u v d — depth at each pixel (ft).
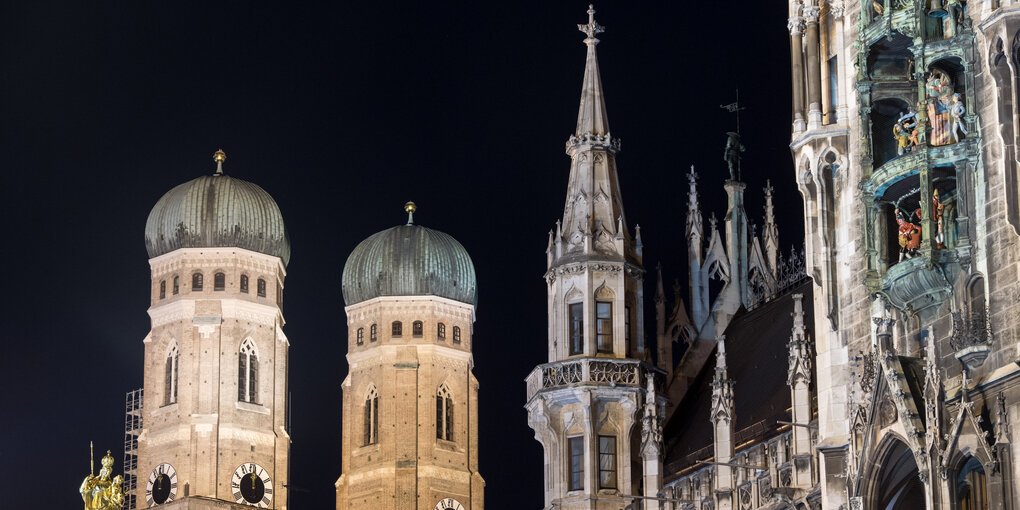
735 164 402.72
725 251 397.80
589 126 385.70
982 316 248.11
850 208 281.54
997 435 241.14
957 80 261.24
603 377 365.20
